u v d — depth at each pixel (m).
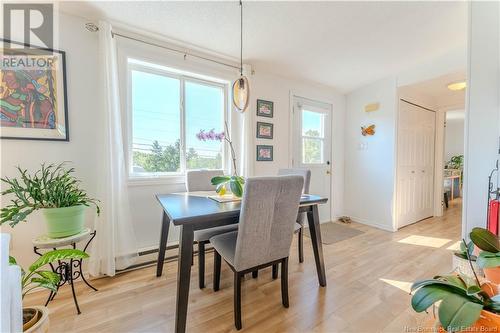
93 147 1.99
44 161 1.80
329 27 2.20
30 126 1.75
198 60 2.53
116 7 1.84
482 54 1.79
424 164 3.78
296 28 2.19
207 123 2.71
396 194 3.29
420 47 2.60
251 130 2.91
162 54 2.32
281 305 1.56
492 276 1.05
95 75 1.99
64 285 1.79
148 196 2.30
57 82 1.84
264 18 2.04
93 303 1.58
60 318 1.43
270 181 1.26
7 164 1.69
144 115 2.33
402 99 3.32
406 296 1.65
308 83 3.49
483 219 1.80
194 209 1.40
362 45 2.53
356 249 2.54
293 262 2.21
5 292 0.77
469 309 0.70
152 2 1.80
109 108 1.95
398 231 3.21
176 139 2.51
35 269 1.14
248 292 1.71
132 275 1.96
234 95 2.01
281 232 1.43
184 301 1.27
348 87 3.68
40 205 1.48
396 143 3.25
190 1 1.80
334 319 1.42
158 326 1.37
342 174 3.97
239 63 2.80
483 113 1.80
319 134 3.71
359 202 3.74
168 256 2.29
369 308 1.52
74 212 1.54
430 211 3.96
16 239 1.72
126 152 2.17
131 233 2.11
